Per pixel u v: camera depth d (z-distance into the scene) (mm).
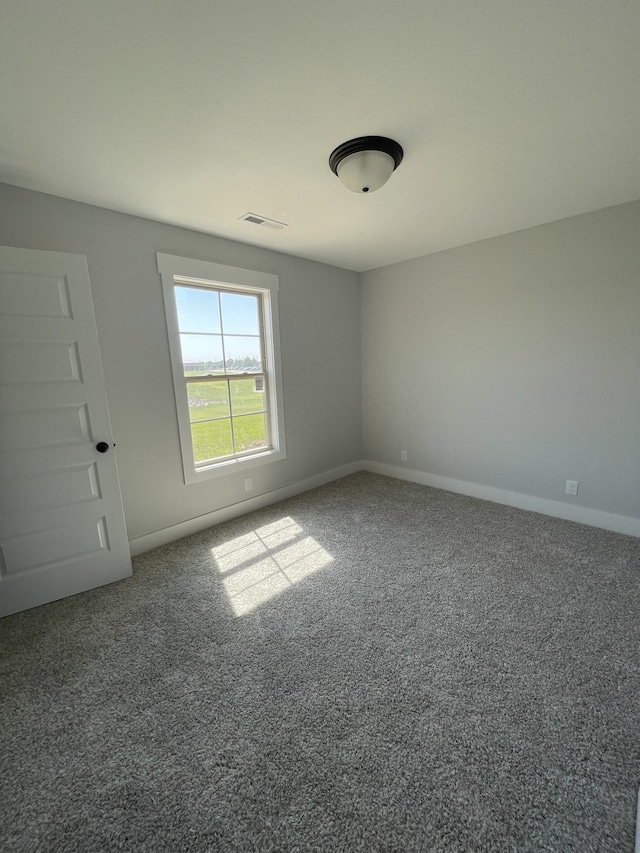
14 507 1982
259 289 3229
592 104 1452
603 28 1108
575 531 2789
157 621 1929
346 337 4102
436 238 3055
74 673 1599
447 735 1287
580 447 2869
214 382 3066
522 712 1367
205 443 3049
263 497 3438
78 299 2066
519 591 2092
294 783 1151
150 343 2570
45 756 1254
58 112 1414
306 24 1082
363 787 1134
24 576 2025
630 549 2508
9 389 1918
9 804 1114
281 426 3521
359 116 1497
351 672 1570
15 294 1891
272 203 2277
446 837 1010
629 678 1504
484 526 2918
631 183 2158
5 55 1136
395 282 3855
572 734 1281
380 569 2357
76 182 1967
